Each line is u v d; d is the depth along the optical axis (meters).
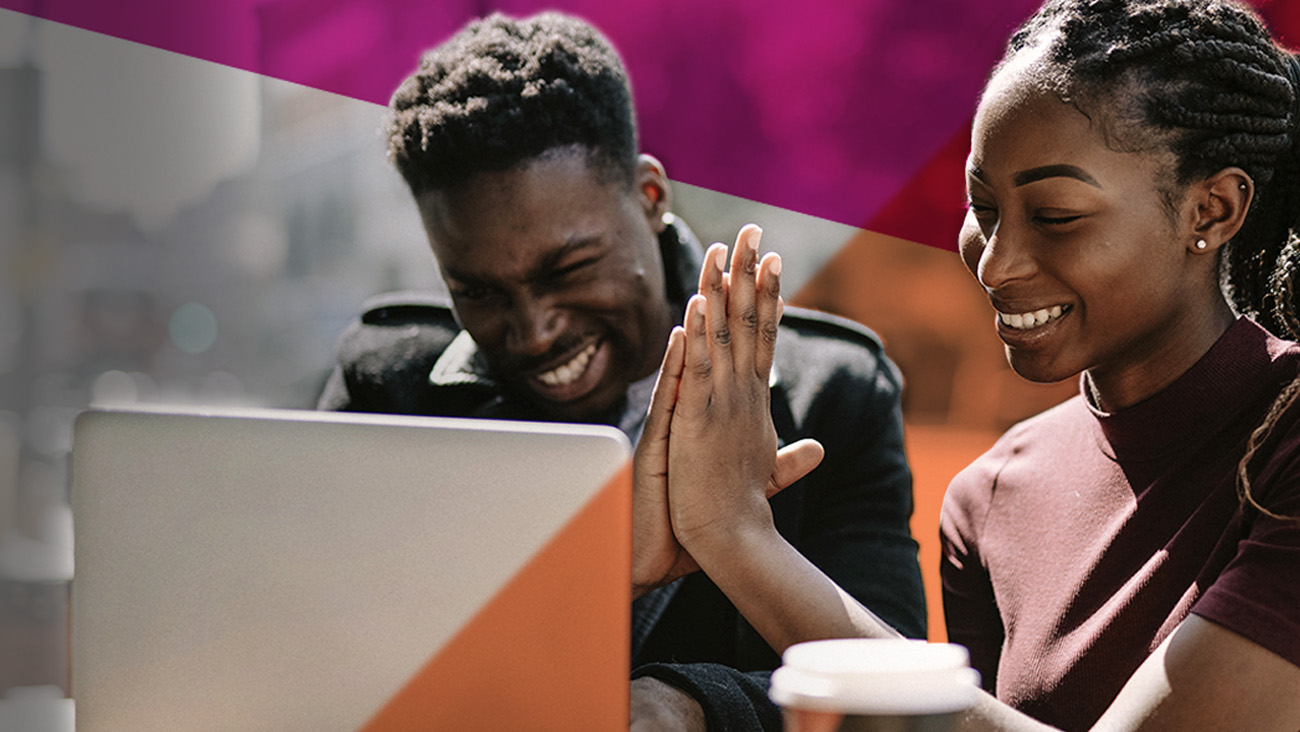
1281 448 1.04
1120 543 1.18
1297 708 0.94
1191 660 0.96
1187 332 1.15
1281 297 1.18
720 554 1.16
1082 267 1.09
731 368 1.17
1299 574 0.96
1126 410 1.19
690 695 1.13
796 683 0.78
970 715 0.97
